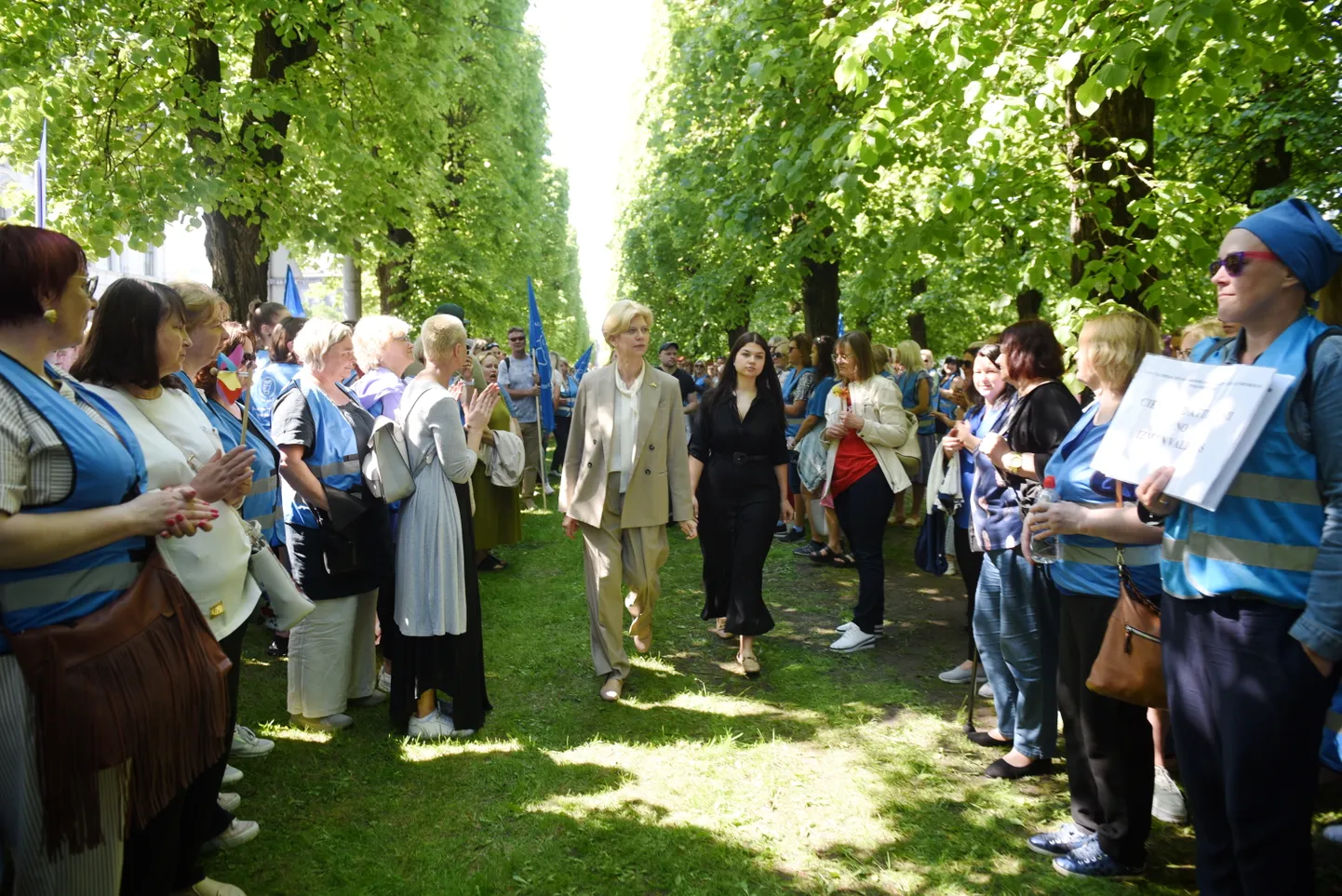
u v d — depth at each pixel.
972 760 3.78
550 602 6.28
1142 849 2.84
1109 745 2.78
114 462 2.04
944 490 4.41
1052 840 3.03
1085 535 2.83
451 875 2.93
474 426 3.95
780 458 4.92
